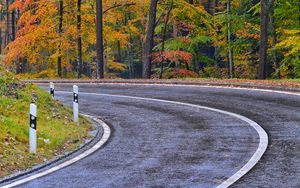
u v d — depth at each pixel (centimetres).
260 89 2473
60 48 4753
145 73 4131
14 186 1079
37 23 5178
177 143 1441
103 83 3400
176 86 2898
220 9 5606
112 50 7219
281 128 1547
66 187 1051
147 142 1482
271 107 1945
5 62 4584
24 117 1666
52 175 1162
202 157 1257
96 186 1048
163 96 2502
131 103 2347
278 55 4575
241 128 1595
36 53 4803
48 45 4781
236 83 2670
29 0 4659
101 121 1930
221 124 1689
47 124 1681
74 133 1647
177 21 4753
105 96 2655
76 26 4700
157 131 1645
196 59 4912
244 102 2120
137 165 1214
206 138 1483
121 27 5194
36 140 1445
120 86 3103
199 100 2281
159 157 1285
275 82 2591
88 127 1794
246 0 4759
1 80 1856
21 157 1301
